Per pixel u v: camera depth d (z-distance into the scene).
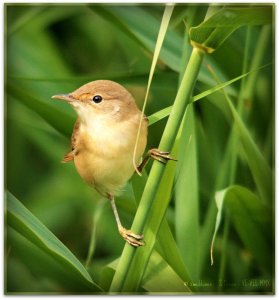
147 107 2.49
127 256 2.38
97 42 2.54
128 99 2.42
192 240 2.44
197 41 2.37
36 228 2.38
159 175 2.38
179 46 2.46
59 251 2.38
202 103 2.48
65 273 2.40
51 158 2.53
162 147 2.38
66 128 2.44
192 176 2.43
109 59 2.54
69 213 2.52
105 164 2.42
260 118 2.47
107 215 2.51
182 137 2.41
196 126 2.48
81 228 2.52
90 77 2.45
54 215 2.52
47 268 2.41
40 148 2.52
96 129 2.42
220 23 2.37
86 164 2.42
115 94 2.42
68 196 2.53
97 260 2.50
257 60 2.46
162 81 2.46
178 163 2.40
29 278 2.46
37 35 2.53
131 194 2.44
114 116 2.42
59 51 2.53
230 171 2.46
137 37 2.45
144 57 2.49
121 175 2.42
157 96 2.49
